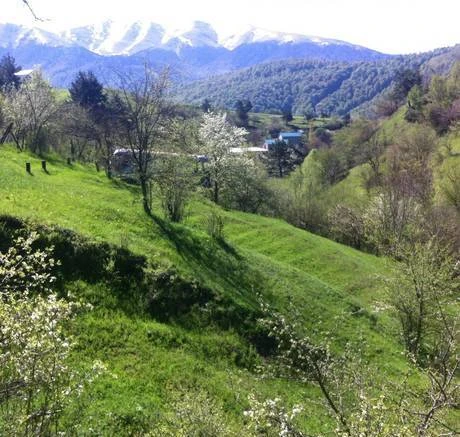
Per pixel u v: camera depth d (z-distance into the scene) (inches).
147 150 1339.8
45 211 909.8
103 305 740.7
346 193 2839.6
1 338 320.2
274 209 2605.8
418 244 1073.5
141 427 534.6
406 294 979.9
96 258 804.6
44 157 1891.0
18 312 332.5
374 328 1141.1
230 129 2591.0
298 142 6264.8
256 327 876.6
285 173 4382.4
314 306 1103.6
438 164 2829.7
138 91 1327.5
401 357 1037.2
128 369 636.1
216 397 651.5
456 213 2103.8
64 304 364.5
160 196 1380.4
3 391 303.1
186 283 872.9
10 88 2842.0
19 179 1098.7
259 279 1094.4
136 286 811.4
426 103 4180.6
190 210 1668.3
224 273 1028.5
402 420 323.3
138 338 708.7
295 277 1213.1
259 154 3378.4
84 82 3518.7
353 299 1256.2
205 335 806.5
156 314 793.6
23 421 313.6
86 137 2352.4
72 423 475.2
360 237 2362.2
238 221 1798.7
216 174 2388.0
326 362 418.0
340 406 362.3
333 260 1691.7
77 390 355.9
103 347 656.4
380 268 1779.0
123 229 1003.9
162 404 589.6
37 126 2201.0
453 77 4033.0
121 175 1918.1
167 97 1405.0
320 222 2588.6
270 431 345.4
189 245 1080.2
